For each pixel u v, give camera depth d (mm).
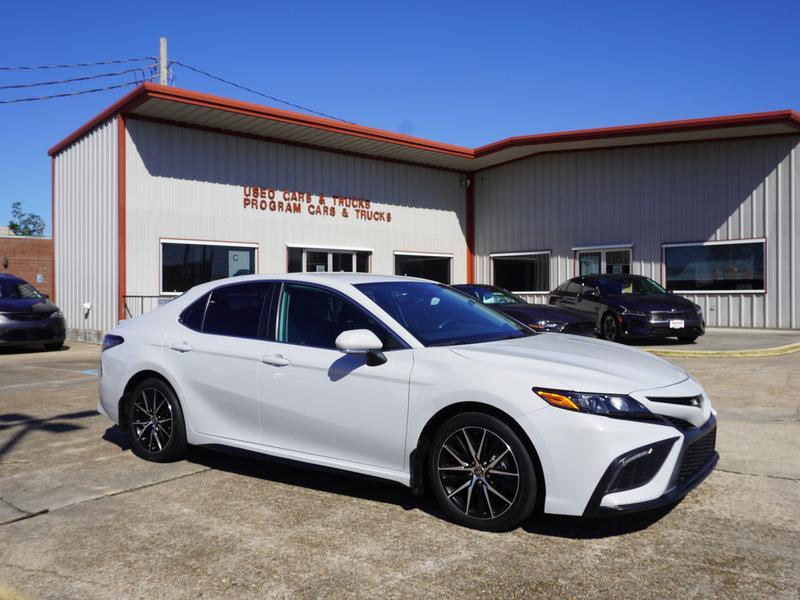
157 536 3582
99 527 3723
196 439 4793
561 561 3189
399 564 3191
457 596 2867
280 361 4316
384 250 19469
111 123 14602
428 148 18531
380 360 3896
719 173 16672
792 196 15555
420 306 4406
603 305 12906
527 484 3410
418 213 20391
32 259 33500
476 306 4852
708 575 3018
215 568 3182
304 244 17484
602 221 18656
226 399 4605
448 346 3908
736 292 16375
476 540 3461
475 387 3537
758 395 7363
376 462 3939
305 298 4473
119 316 14133
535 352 3836
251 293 4758
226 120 15148
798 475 4492
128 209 14273
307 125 15734
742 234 16312
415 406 3746
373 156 19188
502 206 21000
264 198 16672
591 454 3260
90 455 5293
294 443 4281
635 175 18047
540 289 20047
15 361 11891
